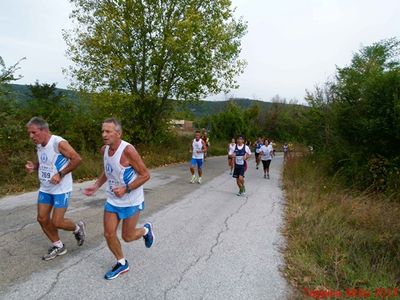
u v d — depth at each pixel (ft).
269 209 25.76
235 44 64.03
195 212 23.68
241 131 135.85
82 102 53.52
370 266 14.80
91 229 18.38
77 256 14.57
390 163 32.94
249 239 18.22
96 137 48.16
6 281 12.08
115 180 12.10
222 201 27.99
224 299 11.81
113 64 53.01
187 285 12.64
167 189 32.35
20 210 21.53
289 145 90.48
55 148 13.16
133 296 11.62
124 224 12.59
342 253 15.79
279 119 173.99
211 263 14.75
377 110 34.81
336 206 24.58
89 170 35.94
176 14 57.67
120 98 52.49
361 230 19.35
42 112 44.45
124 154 11.80
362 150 36.91
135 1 54.49
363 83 38.24
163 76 59.88
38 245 15.58
